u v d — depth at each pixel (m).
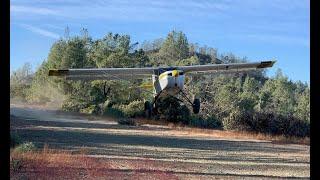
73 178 7.93
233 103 52.00
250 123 28.84
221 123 35.66
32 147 11.05
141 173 9.20
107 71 24.36
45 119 30.89
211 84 56.31
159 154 13.55
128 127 28.45
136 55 58.84
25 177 7.59
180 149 15.81
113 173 8.88
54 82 48.31
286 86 61.94
